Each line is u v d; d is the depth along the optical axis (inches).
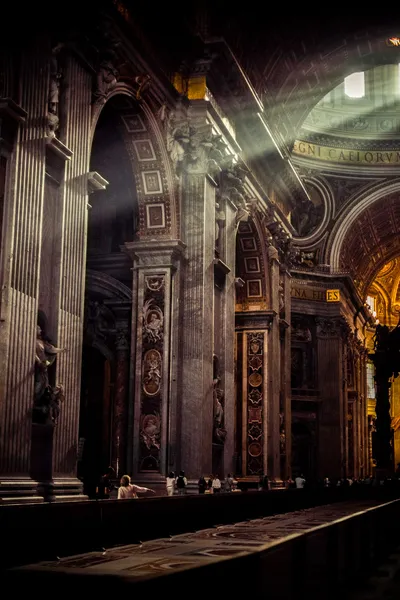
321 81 959.6
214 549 242.2
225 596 132.7
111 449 724.0
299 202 1067.9
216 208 700.0
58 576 107.0
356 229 1521.9
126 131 615.8
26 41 420.5
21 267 403.5
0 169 399.5
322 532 203.2
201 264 639.1
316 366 1435.8
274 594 154.7
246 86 707.4
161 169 630.5
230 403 693.9
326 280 1448.1
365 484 1142.3
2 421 382.9
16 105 399.2
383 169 1443.2
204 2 653.3
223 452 677.9
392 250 1836.9
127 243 633.6
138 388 616.7
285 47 841.5
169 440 603.2
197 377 622.8
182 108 642.2
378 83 1425.9
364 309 1713.8
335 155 1440.7
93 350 774.5
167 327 618.8
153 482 594.6
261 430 871.7
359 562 282.2
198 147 647.8
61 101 457.7
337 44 903.7
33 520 272.1
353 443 1593.3
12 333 393.7
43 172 425.7
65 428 438.3
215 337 687.1
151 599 108.3
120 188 700.0
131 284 724.7
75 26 458.3
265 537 312.3
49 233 439.8
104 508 329.1
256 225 856.9
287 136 977.5
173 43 622.8
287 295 975.0
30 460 411.5
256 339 889.5
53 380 431.5
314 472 1403.8
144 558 239.8
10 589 103.6
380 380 1264.8
